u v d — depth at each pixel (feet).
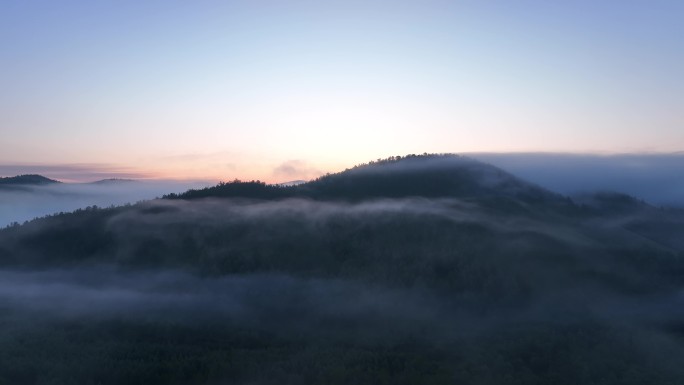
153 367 293.64
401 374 282.36
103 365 294.87
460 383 271.69
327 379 278.87
